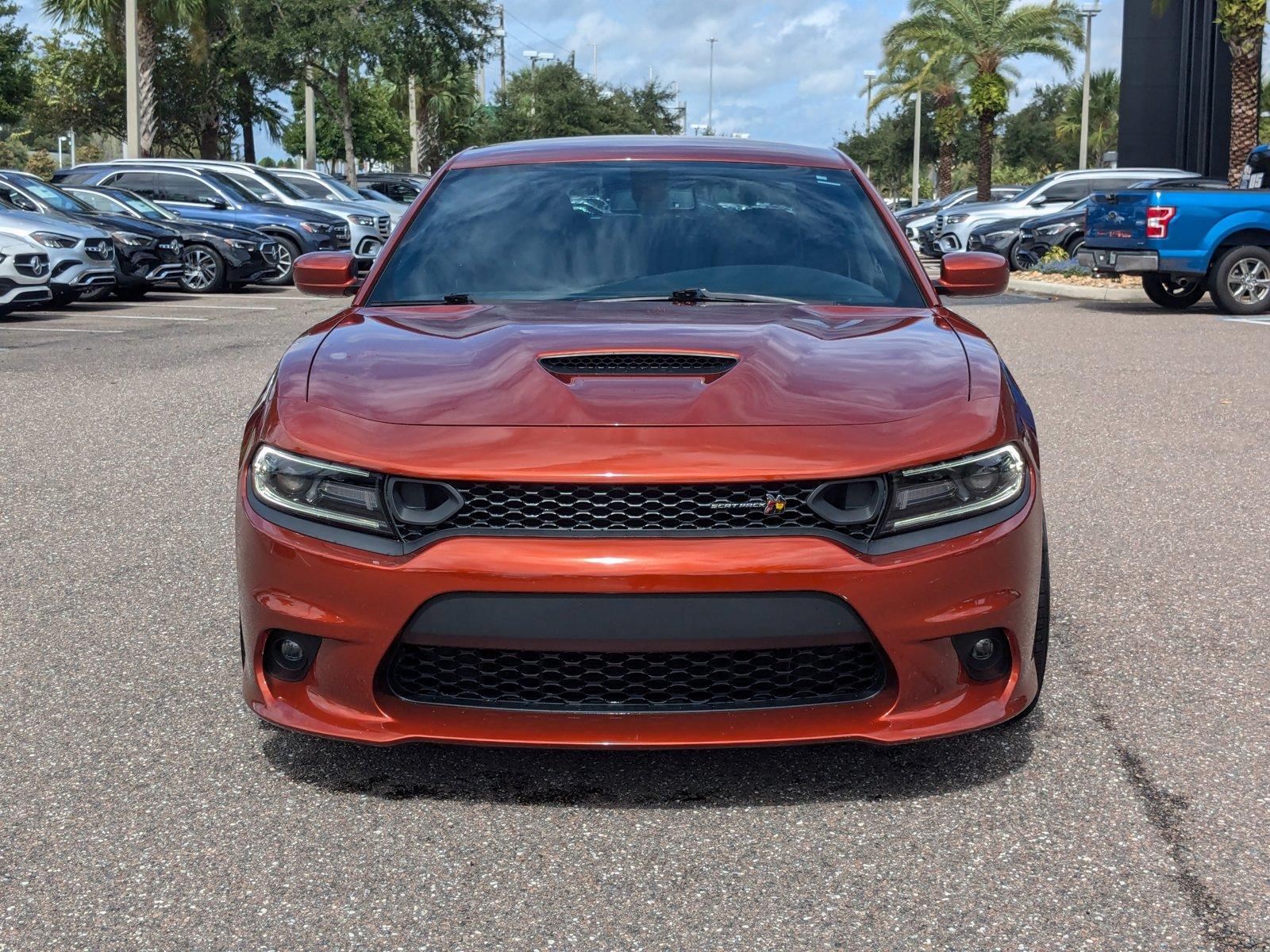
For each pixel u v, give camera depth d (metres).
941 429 2.63
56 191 16.42
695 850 2.55
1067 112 68.25
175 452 6.66
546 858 2.52
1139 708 3.28
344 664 2.59
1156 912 2.31
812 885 2.41
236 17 33.25
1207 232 13.80
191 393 8.62
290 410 2.77
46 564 4.64
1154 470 6.16
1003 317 13.95
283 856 2.54
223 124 40.31
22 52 38.66
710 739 2.55
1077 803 2.75
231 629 3.93
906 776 2.88
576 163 4.07
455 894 2.39
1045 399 8.28
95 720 3.22
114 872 2.48
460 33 33.69
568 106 55.25
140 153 29.28
